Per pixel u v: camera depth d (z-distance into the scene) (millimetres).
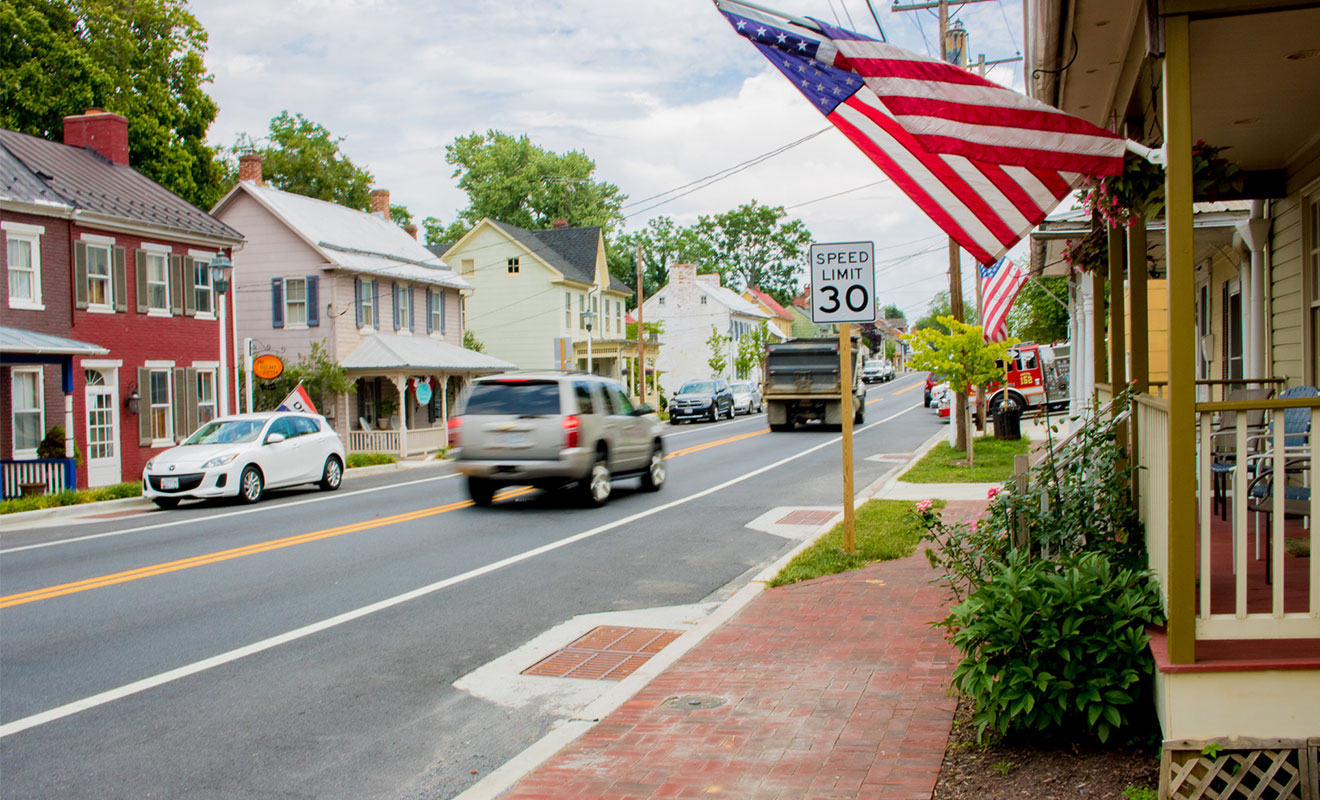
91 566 11688
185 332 27953
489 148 73062
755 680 6355
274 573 10930
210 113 44438
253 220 35312
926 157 6344
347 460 27797
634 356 54656
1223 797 4254
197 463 18359
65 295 23953
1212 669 4383
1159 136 6762
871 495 16203
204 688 6844
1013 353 33844
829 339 34781
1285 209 9992
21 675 7172
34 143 26797
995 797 4410
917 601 8359
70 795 5039
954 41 24000
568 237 54406
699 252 98500
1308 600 5359
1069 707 4844
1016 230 6344
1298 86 6473
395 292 38312
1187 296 4473
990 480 17375
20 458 22297
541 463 15656
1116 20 5934
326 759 5531
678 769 4938
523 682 6922
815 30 5629
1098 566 5195
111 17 40094
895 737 5219
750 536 12977
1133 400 6086
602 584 10141
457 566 11180
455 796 4996
